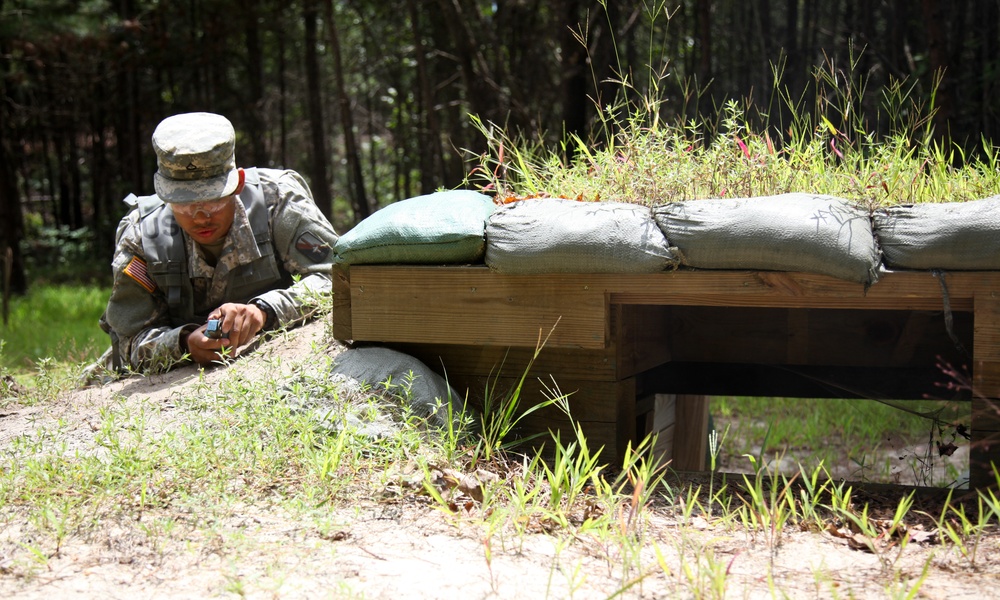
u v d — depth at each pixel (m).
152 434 3.45
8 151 23.05
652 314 4.18
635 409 4.12
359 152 29.08
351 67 26.75
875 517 3.04
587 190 4.10
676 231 3.45
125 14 21.23
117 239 4.79
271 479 3.07
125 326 4.71
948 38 12.02
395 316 3.84
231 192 4.45
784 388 4.67
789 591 2.37
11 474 3.06
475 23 17.38
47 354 8.10
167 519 2.75
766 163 3.95
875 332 4.16
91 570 2.44
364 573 2.43
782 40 15.26
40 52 19.53
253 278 4.69
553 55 15.41
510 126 14.20
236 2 21.97
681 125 4.80
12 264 18.20
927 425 6.77
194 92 25.25
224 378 4.04
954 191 3.91
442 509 2.82
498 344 3.71
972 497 3.21
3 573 2.43
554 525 2.85
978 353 3.22
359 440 3.31
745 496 3.37
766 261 3.31
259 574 2.41
